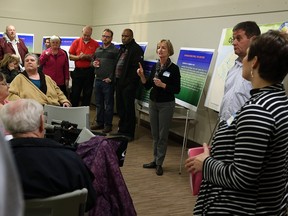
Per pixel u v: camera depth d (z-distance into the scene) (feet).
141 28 19.72
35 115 4.82
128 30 15.62
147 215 9.14
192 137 15.56
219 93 11.32
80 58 18.92
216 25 14.17
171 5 17.06
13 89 10.50
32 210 4.21
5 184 1.27
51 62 17.72
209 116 14.37
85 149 5.92
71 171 4.45
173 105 11.96
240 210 3.61
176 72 11.76
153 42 18.66
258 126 3.31
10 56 14.03
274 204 3.68
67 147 4.75
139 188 10.88
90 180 4.81
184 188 11.07
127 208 5.81
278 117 3.35
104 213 5.68
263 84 3.62
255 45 3.61
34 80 11.03
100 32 24.97
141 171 12.37
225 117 7.69
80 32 25.98
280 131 3.36
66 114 9.41
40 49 25.05
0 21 23.50
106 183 5.78
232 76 7.82
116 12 22.50
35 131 4.85
